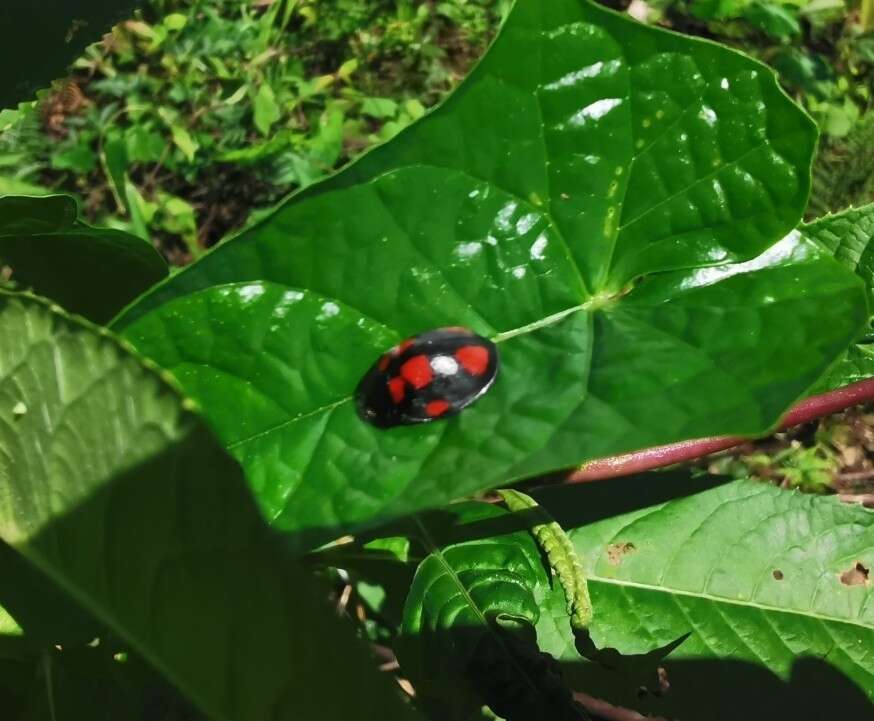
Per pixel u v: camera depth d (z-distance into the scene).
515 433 0.07
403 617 0.10
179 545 0.05
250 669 0.05
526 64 0.08
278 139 0.32
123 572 0.05
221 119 0.34
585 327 0.09
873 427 0.30
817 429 0.30
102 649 0.09
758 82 0.08
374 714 0.05
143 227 0.28
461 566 0.10
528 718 0.09
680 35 0.08
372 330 0.09
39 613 0.08
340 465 0.08
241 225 0.33
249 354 0.08
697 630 0.12
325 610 0.05
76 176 0.32
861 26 0.39
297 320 0.08
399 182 0.08
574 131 0.09
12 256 0.11
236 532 0.05
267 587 0.05
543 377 0.08
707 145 0.09
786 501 0.13
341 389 0.08
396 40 0.37
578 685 0.12
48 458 0.05
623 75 0.09
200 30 0.35
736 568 0.13
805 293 0.08
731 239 0.09
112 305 0.12
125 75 0.34
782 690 0.12
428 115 0.08
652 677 0.12
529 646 0.09
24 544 0.06
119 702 0.09
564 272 0.09
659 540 0.13
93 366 0.05
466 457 0.07
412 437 0.08
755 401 0.07
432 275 0.09
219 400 0.08
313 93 0.34
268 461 0.08
